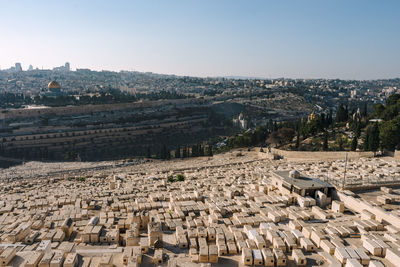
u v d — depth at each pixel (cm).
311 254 2909
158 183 6247
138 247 2942
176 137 19275
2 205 4762
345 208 4097
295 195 4400
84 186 6625
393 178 5100
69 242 3191
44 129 16850
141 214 3672
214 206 4128
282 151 9606
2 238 3166
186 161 10950
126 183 6412
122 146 17175
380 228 3375
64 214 4150
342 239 3142
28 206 4634
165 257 2867
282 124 14612
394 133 7856
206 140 18575
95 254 2892
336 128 11881
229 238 3123
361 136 10044
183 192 5128
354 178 5238
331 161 7488
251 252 2808
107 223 3641
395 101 12131
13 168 11319
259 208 4041
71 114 19962
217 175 6894
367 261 2689
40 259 2650
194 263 2730
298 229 3391
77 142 16762
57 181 7419
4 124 17175
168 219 3847
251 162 8862
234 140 12862
